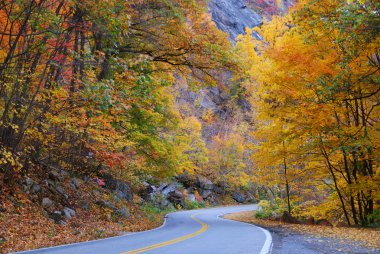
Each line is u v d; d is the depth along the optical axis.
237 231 14.34
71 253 8.25
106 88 9.56
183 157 27.11
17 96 12.09
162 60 19.81
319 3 13.05
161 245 9.62
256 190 56.44
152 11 17.36
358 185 15.73
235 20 78.06
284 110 16.81
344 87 13.58
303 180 21.52
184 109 51.44
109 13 10.88
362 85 13.70
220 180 50.97
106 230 14.00
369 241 10.88
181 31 17.72
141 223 18.70
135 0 16.58
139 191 34.03
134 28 17.88
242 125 46.91
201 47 17.98
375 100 17.00
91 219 15.27
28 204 12.77
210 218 26.48
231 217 28.17
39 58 12.72
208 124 56.94
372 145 14.65
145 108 19.80
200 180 49.34
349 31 11.55
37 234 10.95
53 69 13.37
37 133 13.95
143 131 22.41
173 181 44.81
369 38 11.72
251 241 10.44
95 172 20.75
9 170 12.88
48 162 17.27
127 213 19.31
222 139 50.62
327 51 15.02
